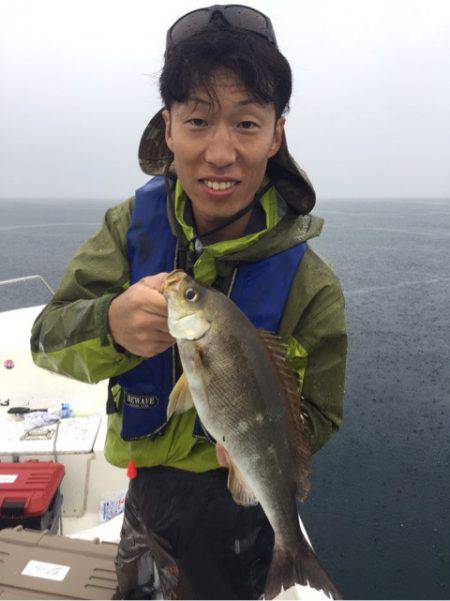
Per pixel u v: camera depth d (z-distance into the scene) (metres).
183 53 0.61
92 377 0.66
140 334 0.56
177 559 0.75
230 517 0.75
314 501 2.00
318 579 0.62
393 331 4.67
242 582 0.78
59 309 0.67
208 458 0.74
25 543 0.96
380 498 2.01
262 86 0.60
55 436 1.39
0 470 1.20
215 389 0.57
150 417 0.72
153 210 0.75
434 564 1.68
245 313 0.71
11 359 1.64
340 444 2.43
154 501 0.76
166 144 0.78
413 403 2.91
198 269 0.71
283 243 0.71
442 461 2.28
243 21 0.64
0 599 0.82
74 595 0.84
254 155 0.63
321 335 0.72
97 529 1.15
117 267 0.75
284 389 0.62
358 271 8.84
